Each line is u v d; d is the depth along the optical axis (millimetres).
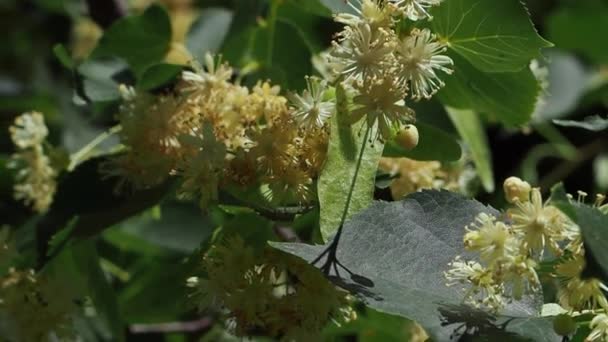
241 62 880
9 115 1081
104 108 880
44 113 1070
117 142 889
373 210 750
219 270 771
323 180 752
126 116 808
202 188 775
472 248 731
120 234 945
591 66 1230
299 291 768
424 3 765
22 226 874
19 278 826
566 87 1129
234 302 768
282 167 769
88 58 874
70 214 821
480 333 721
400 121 759
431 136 800
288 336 766
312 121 764
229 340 921
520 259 729
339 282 733
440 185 831
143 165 805
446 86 820
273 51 870
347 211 751
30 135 866
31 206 914
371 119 753
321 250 741
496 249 729
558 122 787
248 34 879
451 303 733
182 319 933
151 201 806
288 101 787
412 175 823
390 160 823
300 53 867
